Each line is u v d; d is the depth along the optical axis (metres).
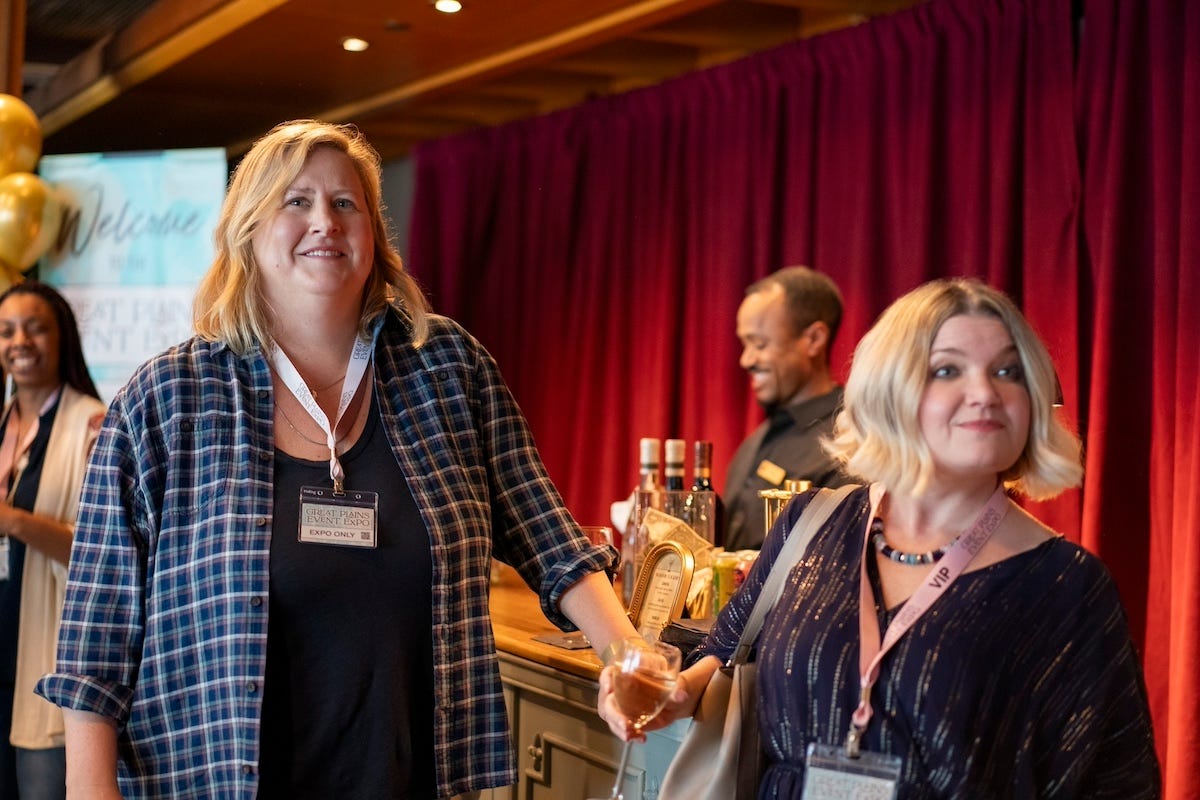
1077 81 3.57
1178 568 3.14
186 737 1.84
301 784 1.83
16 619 3.40
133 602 1.86
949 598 1.60
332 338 1.98
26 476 3.51
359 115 5.93
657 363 5.19
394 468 1.95
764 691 1.70
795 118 4.57
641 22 4.35
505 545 2.13
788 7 4.64
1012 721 1.55
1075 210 3.54
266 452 1.89
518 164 5.91
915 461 1.61
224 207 1.97
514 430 2.14
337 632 1.84
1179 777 3.06
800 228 4.55
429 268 6.35
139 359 4.71
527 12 4.44
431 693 1.92
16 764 3.42
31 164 4.48
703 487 2.74
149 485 1.86
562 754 2.52
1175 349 3.24
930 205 4.04
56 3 5.93
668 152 5.17
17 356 3.53
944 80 4.04
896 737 1.56
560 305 5.68
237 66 5.34
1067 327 3.54
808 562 1.75
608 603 2.04
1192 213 3.16
